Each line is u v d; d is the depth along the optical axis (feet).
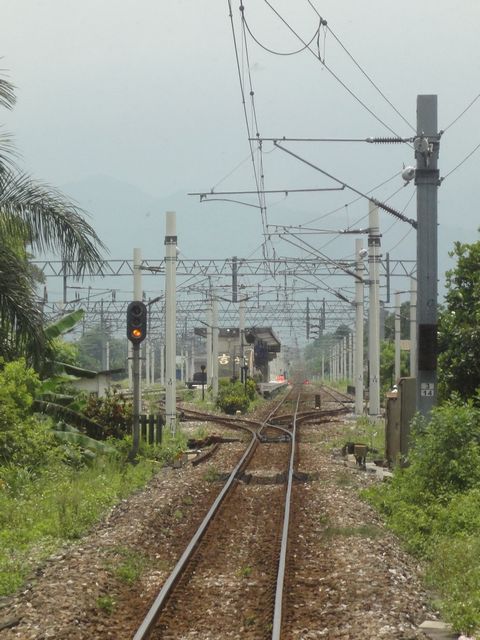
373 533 77.51
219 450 158.71
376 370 203.21
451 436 90.33
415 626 51.80
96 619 52.24
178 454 140.67
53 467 106.22
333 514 87.04
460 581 60.13
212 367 352.90
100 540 72.84
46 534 75.82
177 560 70.44
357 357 241.96
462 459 88.94
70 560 65.10
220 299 318.24
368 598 56.65
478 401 112.68
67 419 130.82
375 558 66.59
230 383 365.40
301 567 66.64
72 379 138.92
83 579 59.11
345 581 60.64
